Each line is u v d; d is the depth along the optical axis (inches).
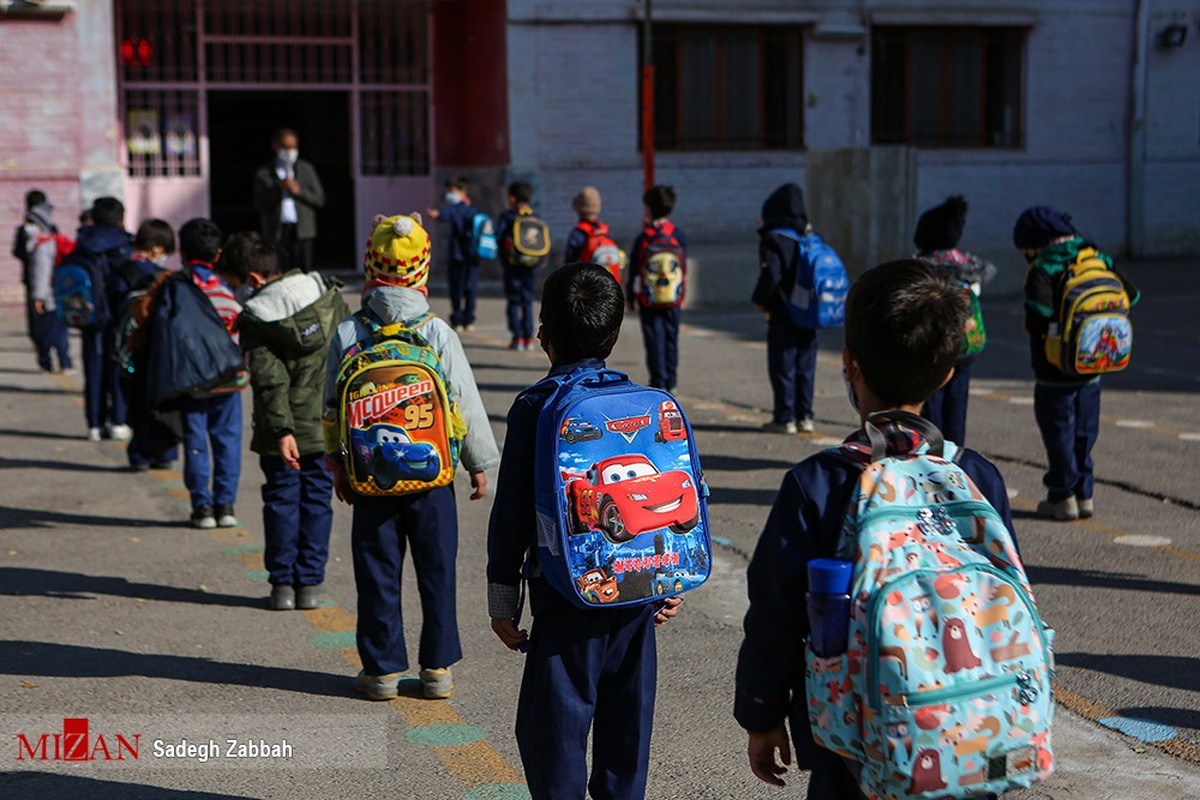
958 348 111.6
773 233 393.7
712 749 189.6
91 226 408.8
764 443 397.4
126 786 178.2
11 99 767.1
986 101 948.6
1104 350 293.4
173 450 378.9
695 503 144.2
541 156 850.8
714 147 890.7
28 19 765.3
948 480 107.1
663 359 451.8
